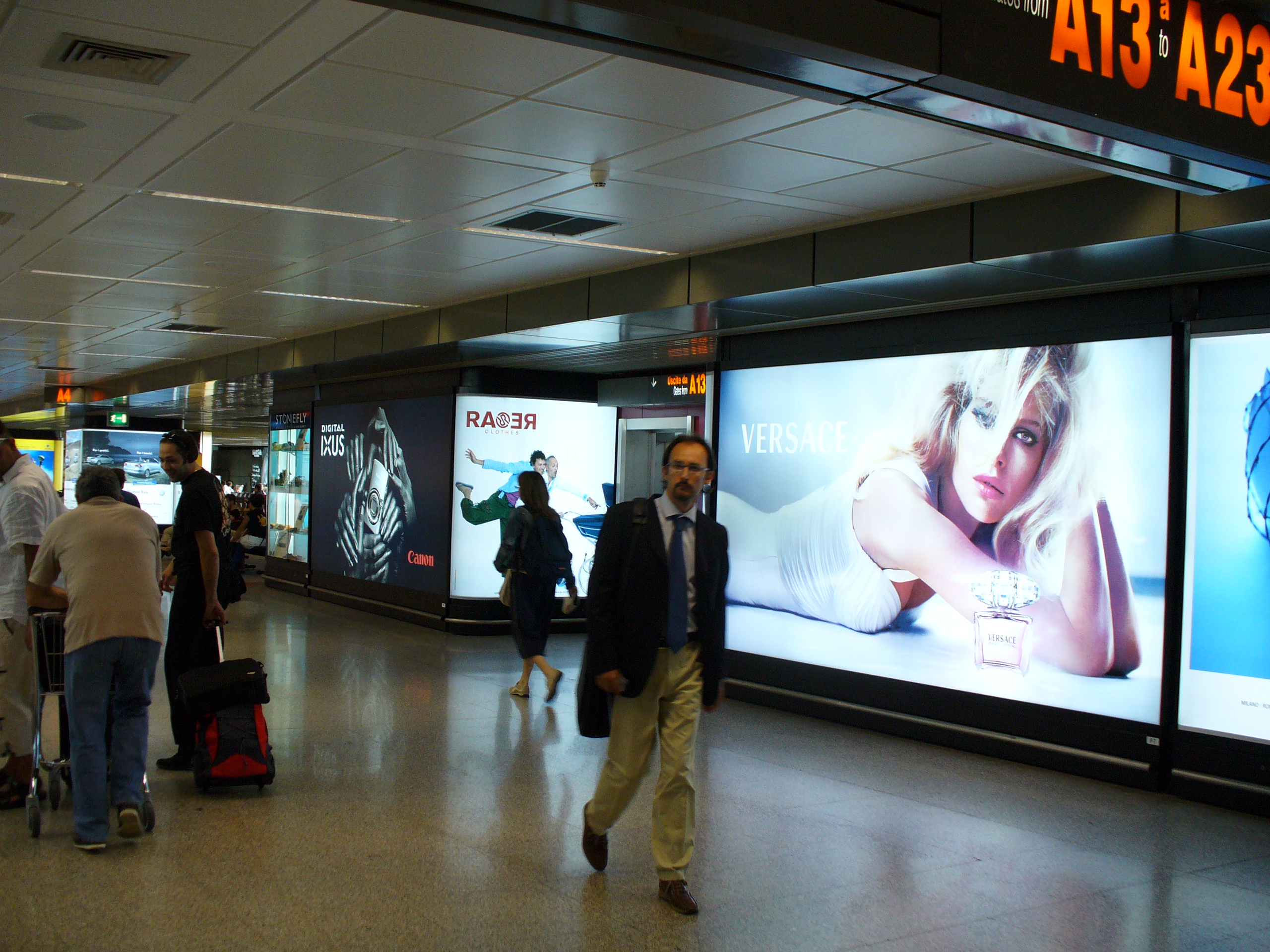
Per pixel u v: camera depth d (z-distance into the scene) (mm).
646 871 4801
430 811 5617
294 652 11000
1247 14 3334
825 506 8305
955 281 6699
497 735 7430
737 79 2791
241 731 5852
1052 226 5781
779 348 8820
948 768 6855
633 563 4352
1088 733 6664
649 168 5965
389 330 11867
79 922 4027
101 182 6426
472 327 10516
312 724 7660
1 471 5273
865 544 7988
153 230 7664
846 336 8273
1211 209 5086
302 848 4961
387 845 5047
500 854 4957
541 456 12812
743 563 8938
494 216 7145
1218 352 6156
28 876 4496
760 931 4160
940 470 7539
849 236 6938
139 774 4996
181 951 3797
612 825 4762
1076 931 4285
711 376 9344
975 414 7352
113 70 4652
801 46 2529
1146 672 6422
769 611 8695
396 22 4105
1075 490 6785
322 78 4719
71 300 10883
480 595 12625
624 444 13188
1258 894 4766
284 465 17516
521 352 11320
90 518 4875
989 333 7340
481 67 4566
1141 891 4766
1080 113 2928
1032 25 2848
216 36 4277
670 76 4605
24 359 16766
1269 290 6023
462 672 10047
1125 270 6109
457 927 4090
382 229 7555
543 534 8859
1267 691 5930
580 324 9227
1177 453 6316
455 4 2352
